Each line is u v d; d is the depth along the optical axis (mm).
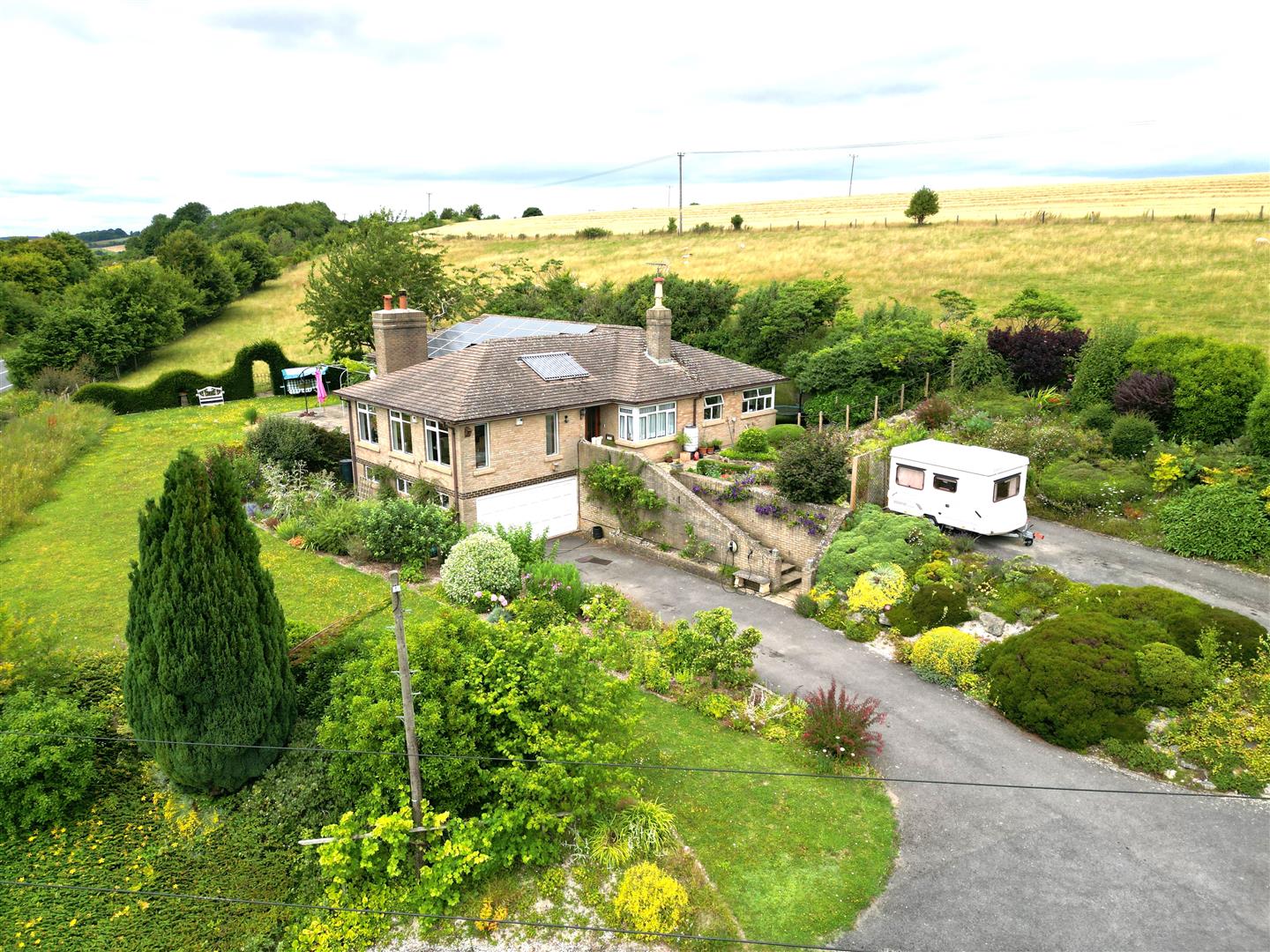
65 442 37188
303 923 12078
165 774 14258
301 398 52656
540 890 12484
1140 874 12594
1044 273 58094
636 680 15234
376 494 30438
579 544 28797
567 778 12688
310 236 150875
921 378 37844
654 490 27094
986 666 18344
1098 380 32062
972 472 23734
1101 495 26391
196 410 48906
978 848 13289
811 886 12531
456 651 13977
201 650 13023
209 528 12992
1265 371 28031
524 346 30516
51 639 15883
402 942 11773
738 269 70375
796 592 23750
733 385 32469
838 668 19234
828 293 45219
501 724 13781
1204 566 23047
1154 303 48906
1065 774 15141
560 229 117812
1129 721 15750
